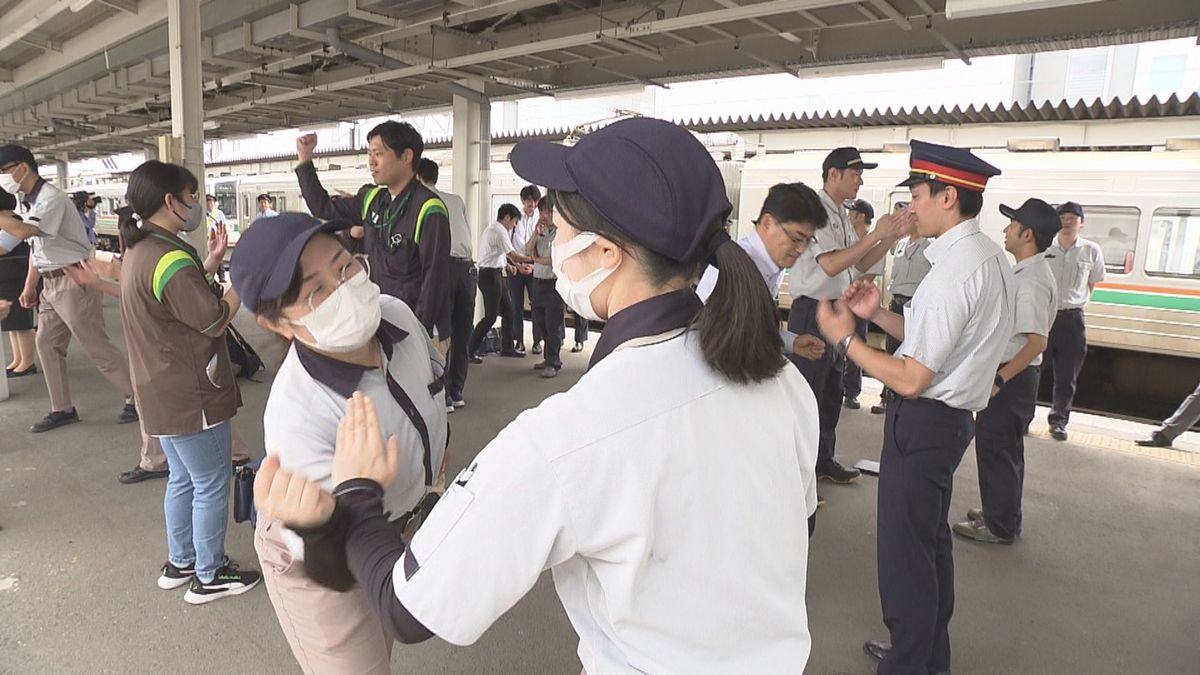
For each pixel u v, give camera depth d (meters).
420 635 0.79
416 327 1.60
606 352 0.84
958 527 3.53
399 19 5.45
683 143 0.81
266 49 6.64
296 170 3.51
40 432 4.50
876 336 8.08
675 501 0.77
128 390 4.67
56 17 7.49
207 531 2.68
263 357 6.45
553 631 2.61
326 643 1.44
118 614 2.61
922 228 2.21
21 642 2.43
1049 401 7.78
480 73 7.11
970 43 4.89
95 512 3.41
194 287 2.45
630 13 5.57
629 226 0.79
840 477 4.14
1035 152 7.57
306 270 1.29
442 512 0.77
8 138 16.19
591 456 0.75
